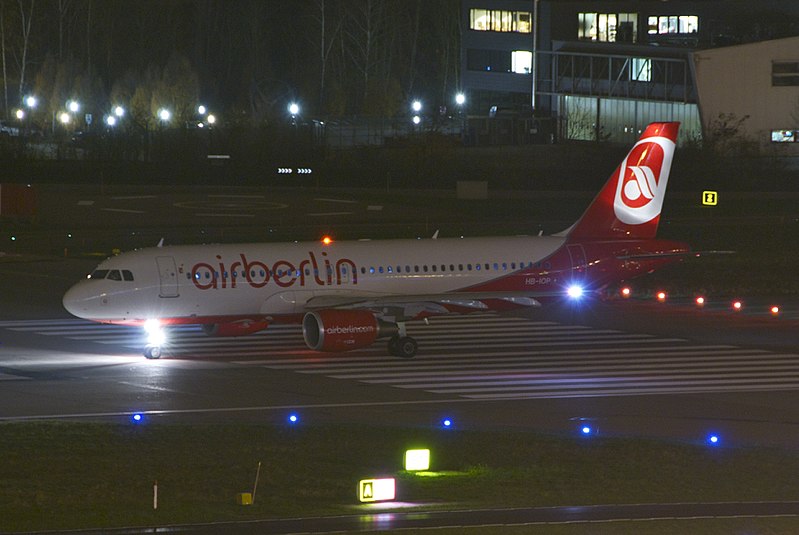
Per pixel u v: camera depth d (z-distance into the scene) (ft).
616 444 345.31
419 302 509.35
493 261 549.13
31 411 396.16
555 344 541.75
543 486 284.20
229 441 343.26
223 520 244.22
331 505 261.03
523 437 355.77
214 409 402.31
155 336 506.07
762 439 361.71
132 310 498.28
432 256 542.16
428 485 285.23
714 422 387.75
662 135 573.33
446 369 483.10
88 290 495.82
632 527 239.30
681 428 377.91
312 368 482.69
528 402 419.95
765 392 438.40
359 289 528.63
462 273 543.39
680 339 555.69
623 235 574.97
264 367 483.92
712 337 561.43
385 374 471.21
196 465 310.04
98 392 429.79
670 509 257.14
